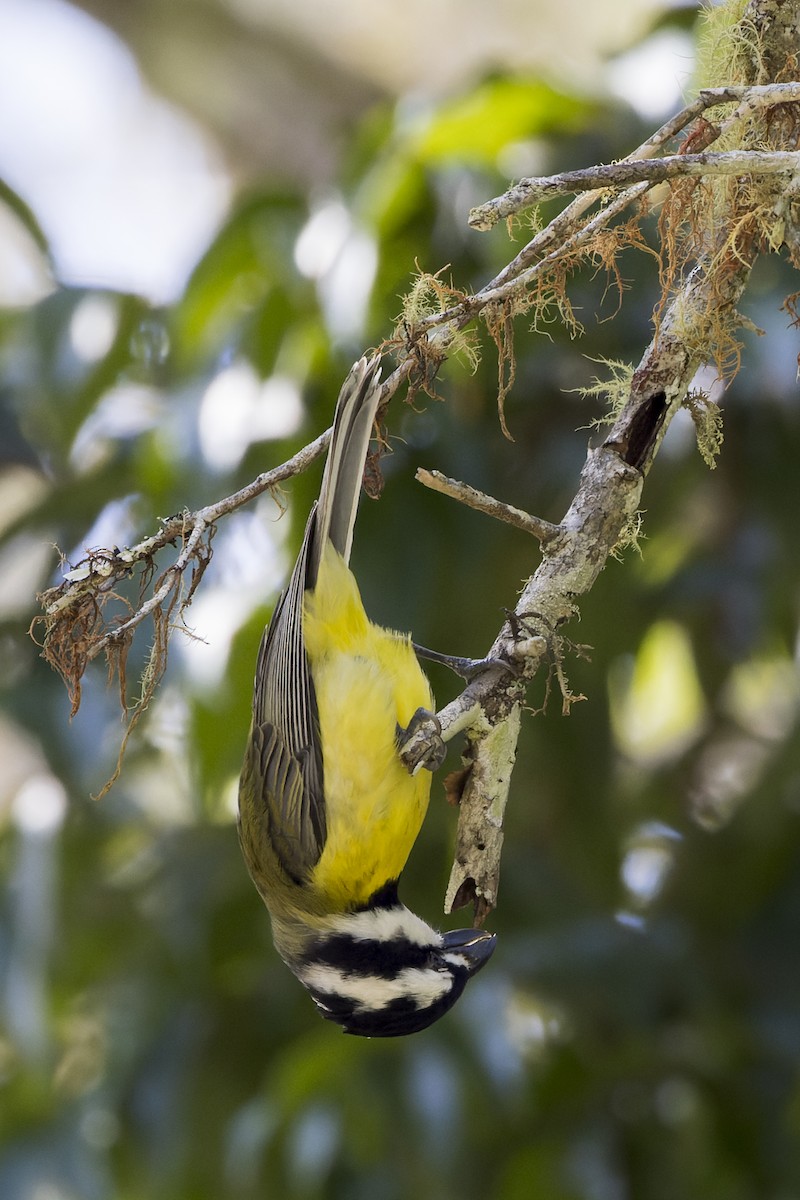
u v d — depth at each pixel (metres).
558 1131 10.80
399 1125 9.98
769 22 6.69
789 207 6.61
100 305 10.96
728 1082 10.77
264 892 8.04
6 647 11.33
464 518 10.53
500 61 10.17
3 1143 11.66
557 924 11.10
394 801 7.57
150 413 11.45
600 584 11.17
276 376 10.19
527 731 11.26
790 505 11.16
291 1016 11.76
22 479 13.05
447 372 9.97
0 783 14.05
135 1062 11.78
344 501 7.14
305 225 10.38
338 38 15.91
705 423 6.67
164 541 6.29
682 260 6.77
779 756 11.64
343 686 7.64
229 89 16.19
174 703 10.74
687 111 5.82
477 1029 10.19
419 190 10.05
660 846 12.24
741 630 12.13
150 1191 11.50
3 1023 11.23
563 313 6.66
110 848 12.15
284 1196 11.08
